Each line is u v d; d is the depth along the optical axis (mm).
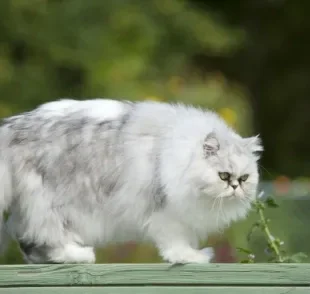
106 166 7941
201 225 7910
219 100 18641
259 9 27516
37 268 7395
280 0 27219
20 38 19969
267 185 13031
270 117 27391
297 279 7285
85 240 8188
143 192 7824
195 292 7332
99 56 19875
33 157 8008
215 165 7586
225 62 26859
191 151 7652
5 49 19859
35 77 19609
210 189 7559
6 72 19297
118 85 19016
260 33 27547
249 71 27266
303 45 27703
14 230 8367
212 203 7699
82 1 20516
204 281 7348
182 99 18484
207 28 22312
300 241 12492
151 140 7934
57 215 7992
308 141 26828
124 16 20547
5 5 19953
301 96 27344
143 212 7883
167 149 7781
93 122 8086
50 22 20172
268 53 27500
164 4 21750
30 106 19234
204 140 7660
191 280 7344
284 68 27703
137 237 8227
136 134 7965
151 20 21266
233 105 18797
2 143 8117
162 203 7766
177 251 7875
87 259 8008
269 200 9227
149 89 19000
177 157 7668
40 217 7977
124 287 7363
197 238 8195
